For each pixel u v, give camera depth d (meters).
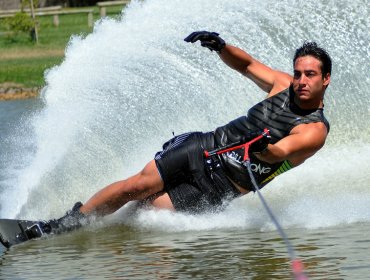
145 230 21.22
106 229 21.59
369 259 16.78
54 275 17.16
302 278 15.74
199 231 20.64
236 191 21.06
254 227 20.64
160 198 21.45
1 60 79.75
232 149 19.38
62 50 84.75
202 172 20.89
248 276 16.16
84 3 141.38
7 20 95.44
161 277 16.45
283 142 19.67
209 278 16.20
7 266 18.25
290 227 20.38
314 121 20.06
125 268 17.36
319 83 19.91
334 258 17.05
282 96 20.64
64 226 21.50
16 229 20.86
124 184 21.09
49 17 113.56
